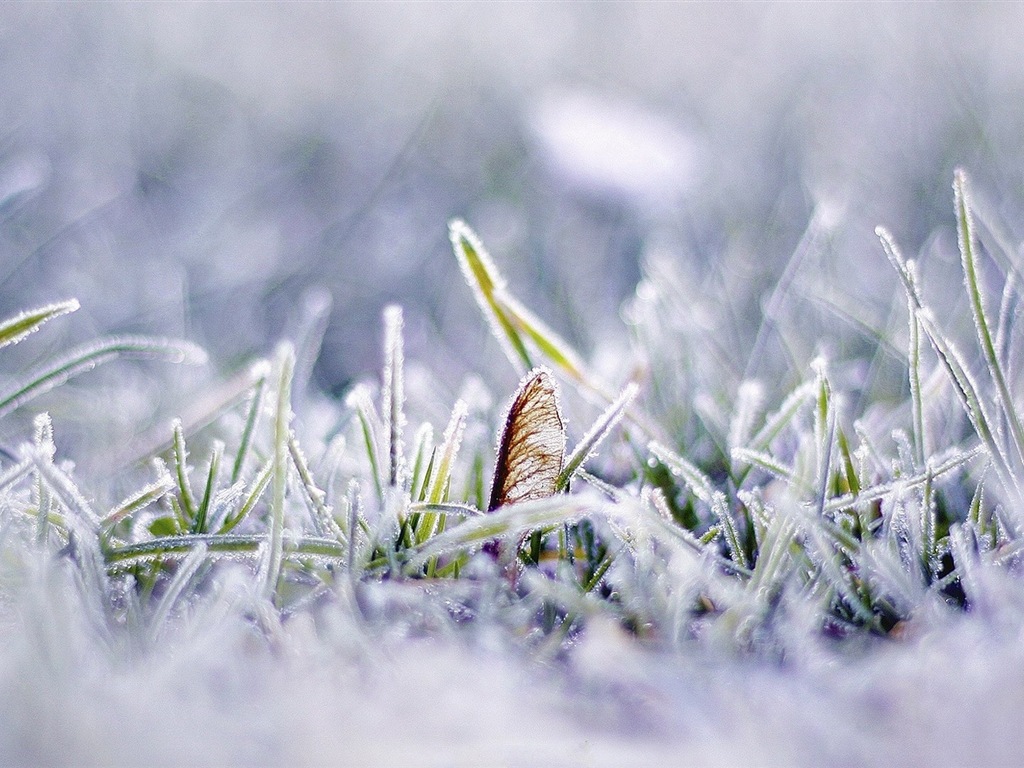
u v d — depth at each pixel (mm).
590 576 460
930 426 521
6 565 437
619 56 1189
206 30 1118
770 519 460
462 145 1054
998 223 709
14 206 791
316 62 1142
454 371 641
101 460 531
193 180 994
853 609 443
